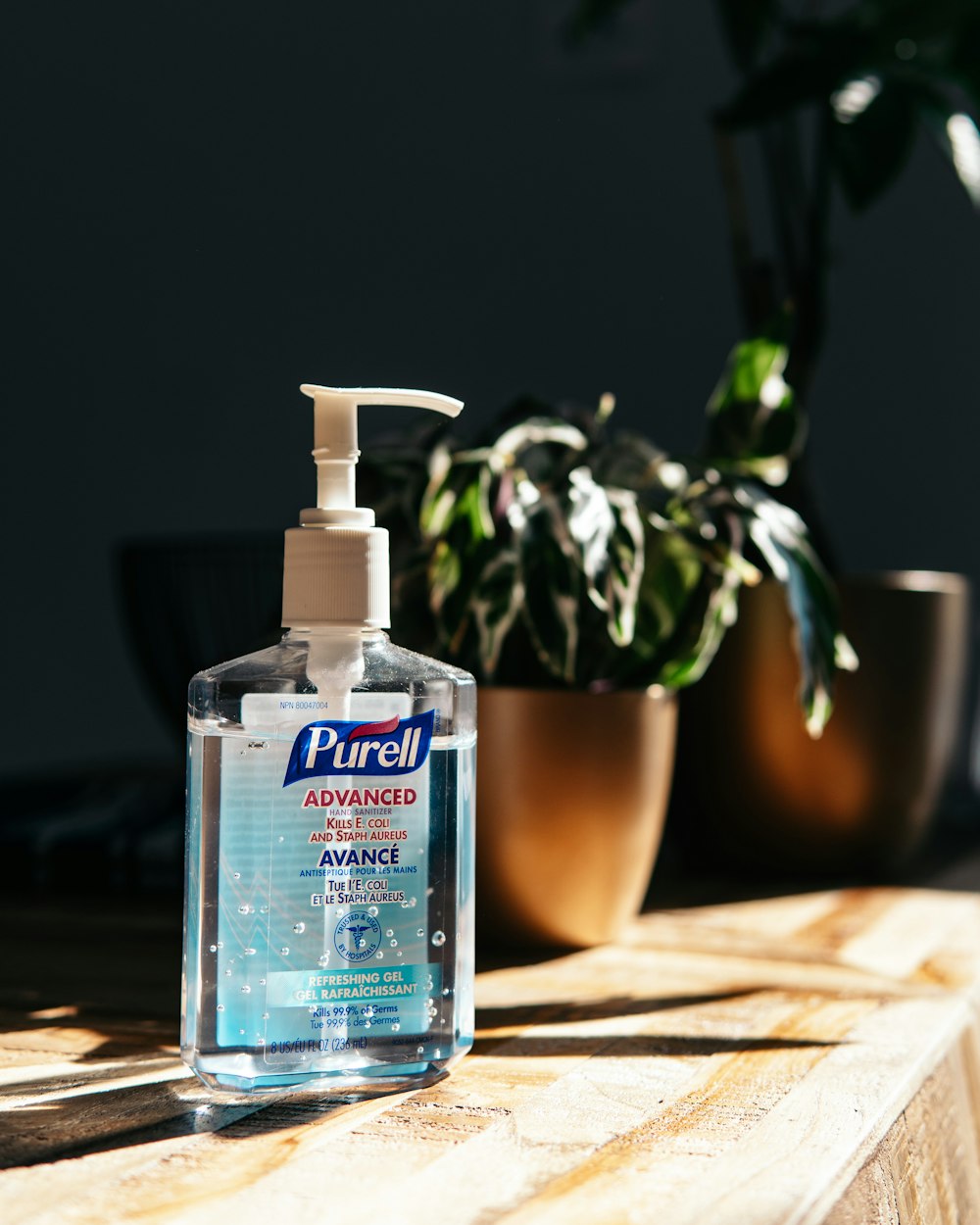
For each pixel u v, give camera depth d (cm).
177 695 86
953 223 138
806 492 81
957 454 138
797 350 84
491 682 58
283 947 39
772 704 77
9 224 178
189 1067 40
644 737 59
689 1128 36
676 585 65
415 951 40
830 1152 34
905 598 78
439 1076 41
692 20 148
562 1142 35
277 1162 33
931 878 82
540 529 58
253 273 167
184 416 170
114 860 73
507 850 58
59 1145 35
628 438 68
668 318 150
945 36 87
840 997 52
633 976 55
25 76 176
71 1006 49
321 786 39
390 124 160
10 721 175
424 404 42
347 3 162
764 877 80
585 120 152
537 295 154
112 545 173
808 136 139
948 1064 45
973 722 130
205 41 169
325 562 40
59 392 175
